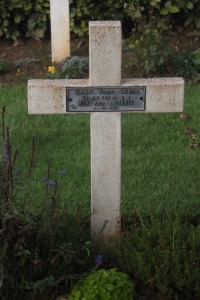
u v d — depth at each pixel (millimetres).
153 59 4301
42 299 2412
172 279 2385
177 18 4941
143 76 4305
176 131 3623
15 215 2324
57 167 3225
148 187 3057
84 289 2328
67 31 4527
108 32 2391
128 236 2555
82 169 3215
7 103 3988
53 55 4582
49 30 4984
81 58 4406
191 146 2973
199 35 4844
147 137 3553
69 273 2434
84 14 4836
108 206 2594
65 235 2529
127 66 4352
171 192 3002
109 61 2428
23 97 4078
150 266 2395
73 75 4328
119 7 4824
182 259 2395
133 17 4727
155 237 2514
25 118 3787
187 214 2859
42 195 2830
